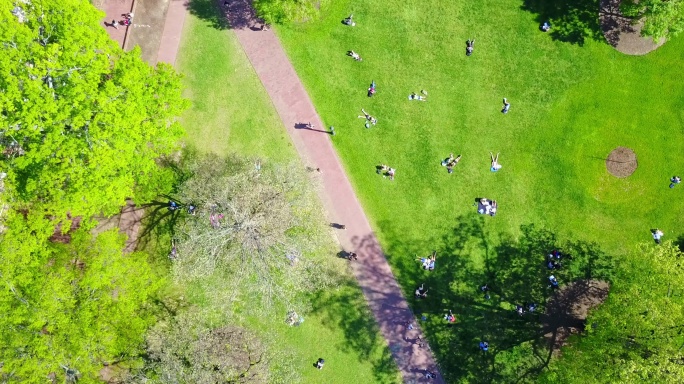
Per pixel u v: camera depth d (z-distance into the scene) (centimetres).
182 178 4144
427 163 4222
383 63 4244
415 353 4188
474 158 4206
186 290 4209
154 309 4147
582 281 4131
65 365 3209
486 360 4147
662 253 3406
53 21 3112
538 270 4159
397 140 4234
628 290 3459
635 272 3512
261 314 3959
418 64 4228
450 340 4181
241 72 4281
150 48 4278
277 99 4272
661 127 4172
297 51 4275
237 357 3769
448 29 4225
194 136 4269
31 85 2959
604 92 4181
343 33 4259
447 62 4225
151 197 3888
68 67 3094
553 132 4184
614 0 4172
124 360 3653
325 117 4262
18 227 3241
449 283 4191
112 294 3566
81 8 3222
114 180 3294
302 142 4262
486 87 4209
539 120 4194
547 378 3734
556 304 4131
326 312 4222
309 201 3784
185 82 4275
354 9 4253
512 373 4119
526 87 4194
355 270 4225
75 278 3372
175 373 3441
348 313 4216
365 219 4231
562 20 4191
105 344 3297
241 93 4278
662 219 4144
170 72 3534
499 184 4191
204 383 3462
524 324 4141
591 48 4181
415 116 4228
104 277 3306
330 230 4234
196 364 3512
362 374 4191
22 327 3169
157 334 3706
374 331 4206
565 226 4169
